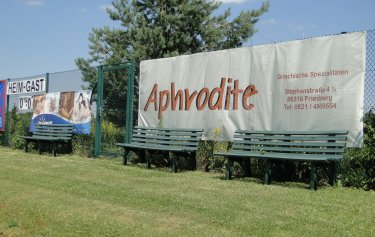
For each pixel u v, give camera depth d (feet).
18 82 54.65
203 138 34.45
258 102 30.94
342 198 21.72
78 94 44.93
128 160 39.06
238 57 32.42
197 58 35.37
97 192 22.98
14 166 33.71
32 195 22.20
